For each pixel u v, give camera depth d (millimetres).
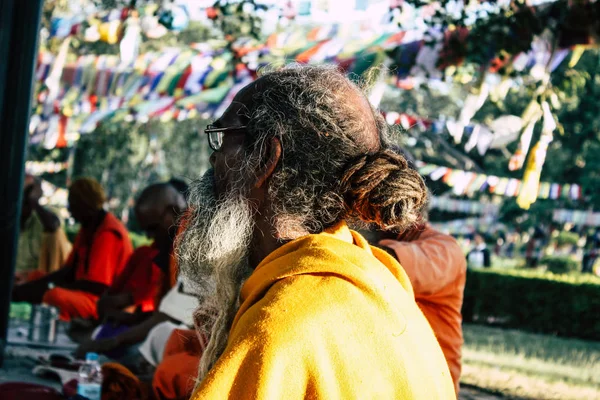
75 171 28062
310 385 1442
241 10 8758
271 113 1686
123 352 5582
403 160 1657
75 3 12133
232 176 1727
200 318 1862
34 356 6008
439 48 8391
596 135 25062
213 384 1427
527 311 17391
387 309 1552
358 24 9555
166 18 8547
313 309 1490
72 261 7590
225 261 1709
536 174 8094
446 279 3354
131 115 14633
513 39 8062
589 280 17266
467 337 14484
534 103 8320
